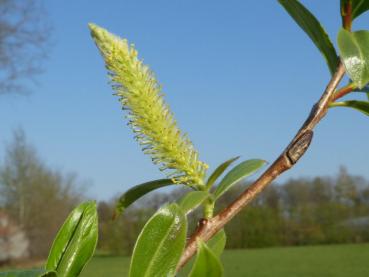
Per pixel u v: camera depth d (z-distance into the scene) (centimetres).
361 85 8
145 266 7
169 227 7
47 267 8
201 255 7
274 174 8
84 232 8
